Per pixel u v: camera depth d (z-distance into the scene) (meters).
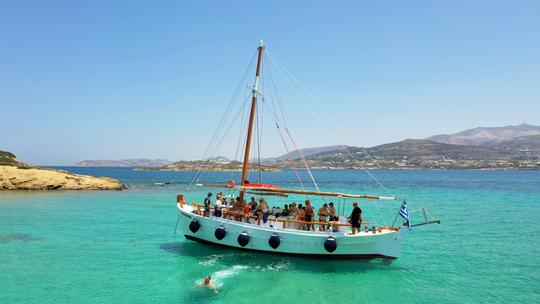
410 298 13.09
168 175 170.50
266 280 14.79
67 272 15.60
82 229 25.55
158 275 15.29
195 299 12.70
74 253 18.80
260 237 17.67
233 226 18.30
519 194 59.94
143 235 23.59
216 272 15.75
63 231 24.70
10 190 52.78
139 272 15.71
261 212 18.77
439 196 56.50
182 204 22.73
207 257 18.12
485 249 20.42
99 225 27.27
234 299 12.76
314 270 16.17
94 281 14.49
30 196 46.47
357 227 17.34
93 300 12.50
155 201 45.16
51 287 13.74
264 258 17.80
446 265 17.27
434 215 34.62
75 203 40.84
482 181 109.56
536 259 18.33
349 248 16.88
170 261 17.39
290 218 18.97
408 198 53.12
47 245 20.55
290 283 14.46
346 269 16.44
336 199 54.78
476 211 37.50
